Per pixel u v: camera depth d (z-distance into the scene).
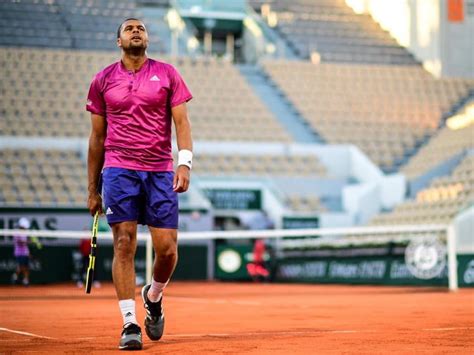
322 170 28.94
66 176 26.55
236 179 27.39
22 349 5.10
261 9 41.78
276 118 31.64
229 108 31.27
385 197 27.56
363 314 8.75
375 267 20.16
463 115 31.50
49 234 17.61
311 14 41.19
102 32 36.84
